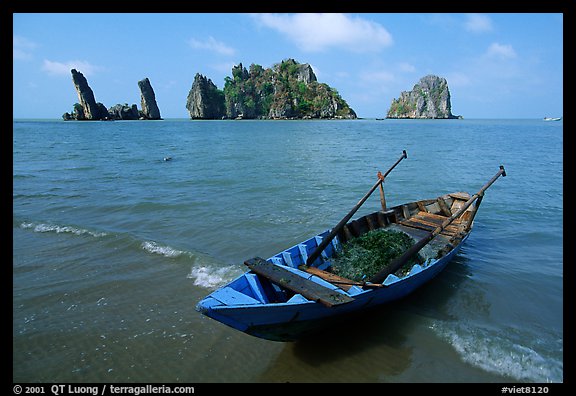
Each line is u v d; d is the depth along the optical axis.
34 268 11.33
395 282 8.20
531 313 8.95
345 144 50.56
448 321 8.55
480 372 7.02
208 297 6.53
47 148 45.22
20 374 6.98
